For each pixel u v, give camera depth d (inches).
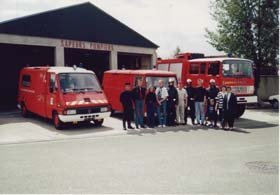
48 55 831.1
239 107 628.4
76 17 811.4
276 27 836.6
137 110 505.4
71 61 887.1
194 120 558.6
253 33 861.8
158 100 516.4
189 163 306.0
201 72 627.8
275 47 845.8
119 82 613.0
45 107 541.0
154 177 264.7
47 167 299.0
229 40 863.1
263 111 757.3
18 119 621.3
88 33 833.5
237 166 294.7
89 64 919.7
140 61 980.6
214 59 599.2
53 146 393.4
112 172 280.1
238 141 410.9
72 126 538.0
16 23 723.4
